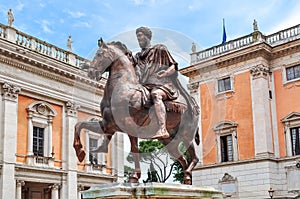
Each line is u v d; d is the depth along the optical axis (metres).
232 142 31.73
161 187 4.22
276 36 32.19
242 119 31.42
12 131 24.36
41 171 25.69
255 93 31.11
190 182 4.94
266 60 31.75
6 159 23.70
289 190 29.36
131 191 4.21
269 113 31.11
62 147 27.41
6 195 23.30
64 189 26.75
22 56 24.94
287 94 30.94
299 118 29.81
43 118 26.72
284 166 30.05
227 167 31.53
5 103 24.27
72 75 27.20
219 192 4.95
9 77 24.59
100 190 4.32
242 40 31.78
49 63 26.34
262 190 29.61
